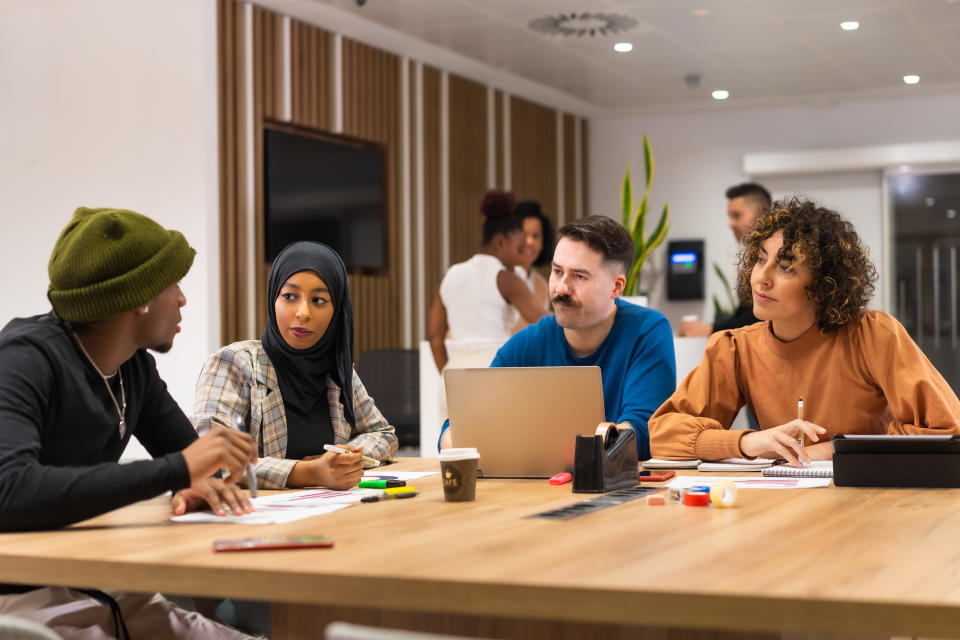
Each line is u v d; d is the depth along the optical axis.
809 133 9.88
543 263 6.46
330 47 7.58
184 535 1.61
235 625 2.35
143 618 1.86
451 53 8.23
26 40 6.95
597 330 2.89
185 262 1.98
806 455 2.39
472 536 1.54
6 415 1.71
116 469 1.67
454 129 8.84
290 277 2.56
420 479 2.35
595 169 10.69
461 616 1.63
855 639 1.70
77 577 1.43
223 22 6.69
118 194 6.69
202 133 6.49
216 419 2.42
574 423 2.29
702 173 10.23
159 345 2.01
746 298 2.84
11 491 1.62
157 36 6.61
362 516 1.78
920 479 2.09
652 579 1.22
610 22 7.34
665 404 2.72
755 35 7.64
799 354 2.67
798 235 2.56
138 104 6.64
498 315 5.23
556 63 8.53
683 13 7.11
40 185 6.89
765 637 1.47
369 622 1.66
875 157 9.42
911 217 9.53
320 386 2.67
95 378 1.94
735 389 2.76
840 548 1.42
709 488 1.90
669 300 10.23
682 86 9.28
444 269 8.74
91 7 6.76
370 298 7.93
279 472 2.23
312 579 1.30
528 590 1.20
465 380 2.35
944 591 1.15
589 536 1.53
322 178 7.49
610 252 2.80
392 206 8.20
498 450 2.35
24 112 6.95
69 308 1.86
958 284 9.38
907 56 8.19
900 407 2.46
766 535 1.53
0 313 6.97
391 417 6.54
